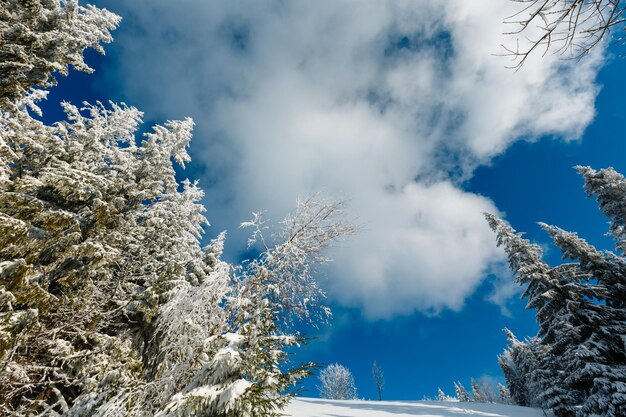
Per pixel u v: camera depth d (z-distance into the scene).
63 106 9.56
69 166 8.24
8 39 6.16
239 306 6.93
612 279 19.05
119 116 10.91
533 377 26.78
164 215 11.18
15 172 7.71
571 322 18.08
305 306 8.01
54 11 6.85
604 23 1.81
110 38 8.24
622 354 16.28
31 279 6.43
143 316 9.24
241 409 4.21
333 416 15.57
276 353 5.21
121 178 10.17
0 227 5.53
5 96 6.32
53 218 6.92
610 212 19.80
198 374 5.03
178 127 12.14
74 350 7.51
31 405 6.18
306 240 8.66
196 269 11.55
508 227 22.70
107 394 5.89
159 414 4.38
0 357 5.30
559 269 19.23
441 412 20.34
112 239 8.92
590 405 15.41
